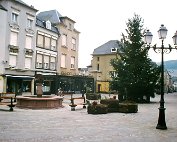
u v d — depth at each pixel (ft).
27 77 101.09
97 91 179.22
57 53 122.93
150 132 33.32
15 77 94.94
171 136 30.91
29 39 104.01
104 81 178.09
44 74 111.86
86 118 45.32
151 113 55.83
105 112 53.47
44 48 112.98
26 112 50.75
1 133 30.04
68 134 30.71
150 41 36.35
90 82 152.46
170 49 35.99
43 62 112.88
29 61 104.37
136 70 91.15
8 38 92.53
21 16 98.84
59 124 37.83
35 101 57.31
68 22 132.57
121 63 92.63
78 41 142.82
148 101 93.66
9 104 54.65
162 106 36.50
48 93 115.65
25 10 100.78
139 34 92.17
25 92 101.55
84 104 63.67
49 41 117.39
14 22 95.30
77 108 62.28
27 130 32.35
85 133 31.60
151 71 91.15
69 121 41.09
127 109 55.77
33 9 104.53
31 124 36.91
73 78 133.90
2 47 89.92
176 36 35.63
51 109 57.47
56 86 119.65
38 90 62.39
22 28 99.35
